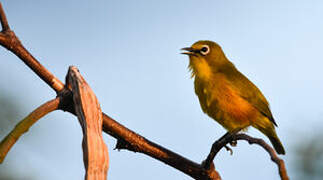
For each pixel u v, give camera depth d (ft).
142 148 21.59
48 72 17.66
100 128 16.06
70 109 17.44
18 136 15.05
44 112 16.29
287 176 13.32
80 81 16.67
